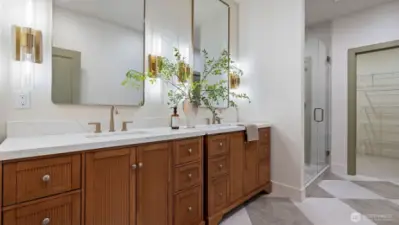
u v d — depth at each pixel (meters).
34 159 1.06
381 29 3.54
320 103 4.04
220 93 2.94
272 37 3.03
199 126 2.46
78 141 1.28
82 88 1.80
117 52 2.02
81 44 1.79
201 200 1.98
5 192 0.98
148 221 1.55
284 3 2.92
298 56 2.81
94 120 1.87
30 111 1.55
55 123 1.65
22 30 1.50
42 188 1.08
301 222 2.16
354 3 3.50
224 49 3.17
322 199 2.73
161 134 1.67
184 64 2.57
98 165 1.29
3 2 1.44
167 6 2.44
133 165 1.46
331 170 3.99
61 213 1.15
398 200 2.68
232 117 3.25
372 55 4.00
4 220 0.98
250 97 3.23
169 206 1.70
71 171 1.18
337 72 3.99
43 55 1.60
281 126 2.94
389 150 3.96
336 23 4.01
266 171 2.91
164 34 2.40
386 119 3.96
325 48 4.11
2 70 1.44
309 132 3.70
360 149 4.16
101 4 1.92
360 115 4.16
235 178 2.37
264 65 3.10
